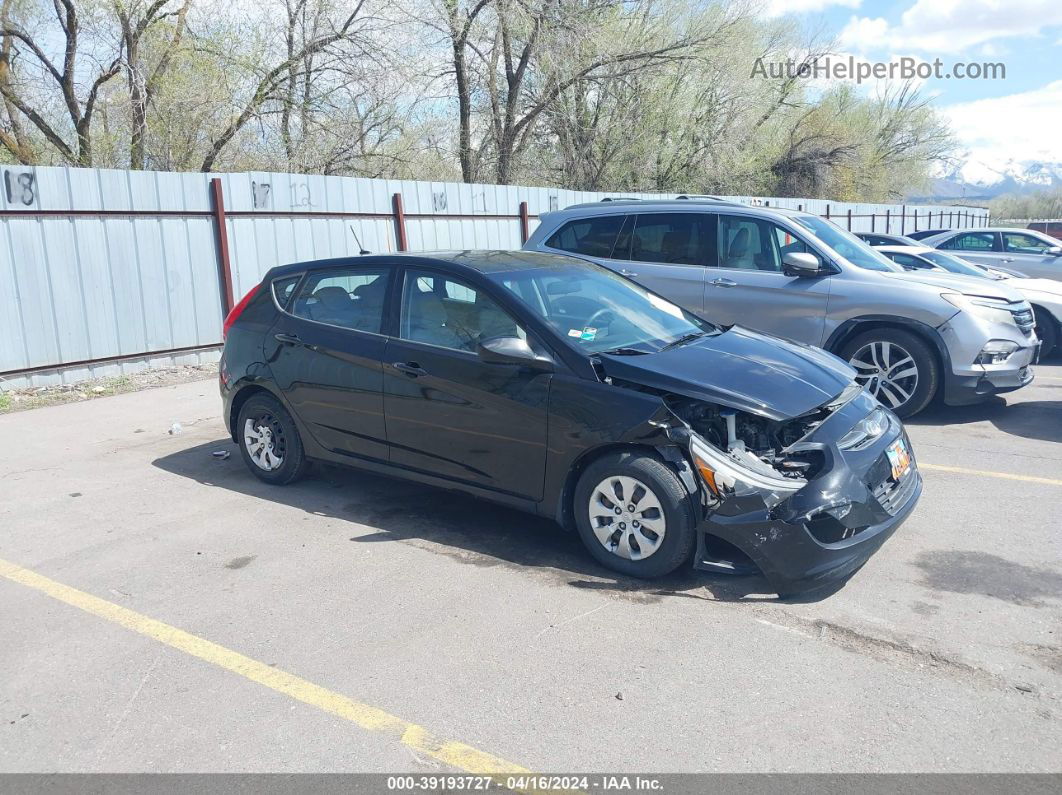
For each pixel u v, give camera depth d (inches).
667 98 1014.4
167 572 179.0
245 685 136.1
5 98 622.8
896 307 285.1
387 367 200.8
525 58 845.2
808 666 138.4
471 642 147.7
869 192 1646.2
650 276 326.3
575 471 177.9
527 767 115.2
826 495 155.7
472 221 551.5
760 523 155.9
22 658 145.9
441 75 805.9
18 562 185.5
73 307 354.3
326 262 223.3
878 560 179.0
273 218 426.9
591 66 848.3
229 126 658.8
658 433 163.3
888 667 137.9
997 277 451.2
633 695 131.0
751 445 171.5
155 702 132.2
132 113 625.0
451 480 195.8
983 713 125.1
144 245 377.1
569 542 191.9
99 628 155.7
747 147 1159.0
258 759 118.0
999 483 225.9
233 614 159.8
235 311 239.3
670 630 150.6
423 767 115.7
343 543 193.2
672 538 163.5
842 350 298.7
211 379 380.2
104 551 190.7
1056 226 1558.8
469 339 191.9
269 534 199.2
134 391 357.1
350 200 465.4
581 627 152.3
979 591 163.8
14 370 338.3
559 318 189.2
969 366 279.4
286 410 226.1
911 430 282.5
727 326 222.1
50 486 235.9
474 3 781.9
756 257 312.5
